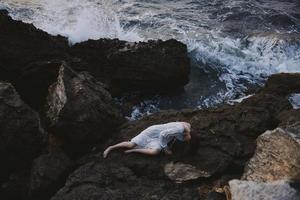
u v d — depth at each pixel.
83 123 8.06
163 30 13.72
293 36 13.86
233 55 12.69
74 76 8.69
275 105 9.08
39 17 13.70
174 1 16.14
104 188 7.00
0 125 7.38
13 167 7.63
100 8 14.85
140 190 7.02
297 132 6.68
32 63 9.87
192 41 13.09
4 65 10.04
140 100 10.82
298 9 16.00
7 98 7.57
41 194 7.29
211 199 6.68
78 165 7.73
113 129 8.52
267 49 13.14
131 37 13.24
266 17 15.11
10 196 7.37
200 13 15.21
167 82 10.91
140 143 7.88
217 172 7.44
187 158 7.70
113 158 7.70
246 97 10.16
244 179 6.98
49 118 8.25
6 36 10.10
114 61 10.71
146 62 10.70
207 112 8.89
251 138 8.17
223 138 8.11
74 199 6.75
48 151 7.69
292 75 10.91
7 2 14.42
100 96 8.73
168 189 7.11
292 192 6.05
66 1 15.15
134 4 15.48
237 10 15.50
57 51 10.57
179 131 7.83
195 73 11.99
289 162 6.43
